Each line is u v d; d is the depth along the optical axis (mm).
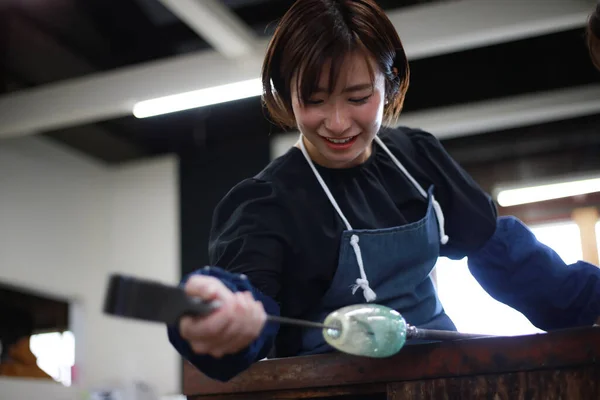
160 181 7160
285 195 1273
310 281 1258
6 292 6250
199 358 1018
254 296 1126
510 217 1484
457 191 1410
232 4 5258
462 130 6289
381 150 1409
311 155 1336
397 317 1086
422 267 1321
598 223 6516
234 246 1205
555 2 4676
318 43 1128
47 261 6488
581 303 1414
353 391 1171
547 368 1068
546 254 1440
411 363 1132
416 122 6281
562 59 5832
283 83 1236
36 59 5664
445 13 4883
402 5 5262
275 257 1213
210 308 874
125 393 5980
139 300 827
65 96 5770
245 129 6711
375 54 1162
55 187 6723
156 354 6750
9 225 6180
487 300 6117
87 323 6828
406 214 1356
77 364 6688
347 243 1255
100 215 7172
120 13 5402
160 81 5508
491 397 1091
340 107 1166
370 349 1048
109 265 7156
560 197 6617
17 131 5965
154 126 6719
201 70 5367
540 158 6570
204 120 6625
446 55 5836
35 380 5465
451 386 1112
